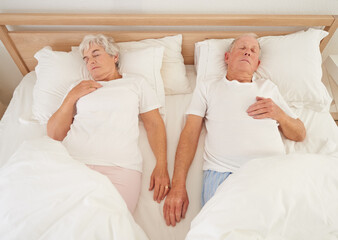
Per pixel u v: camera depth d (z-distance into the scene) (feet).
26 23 4.38
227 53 4.32
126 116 3.66
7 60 5.23
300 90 4.08
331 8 4.57
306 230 2.00
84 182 2.39
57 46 4.81
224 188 2.39
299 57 4.14
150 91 4.06
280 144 3.32
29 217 2.14
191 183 3.41
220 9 4.63
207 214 2.20
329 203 2.16
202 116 3.88
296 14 4.69
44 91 4.20
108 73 4.08
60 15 4.30
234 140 3.34
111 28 4.85
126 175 3.20
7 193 2.29
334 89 4.89
